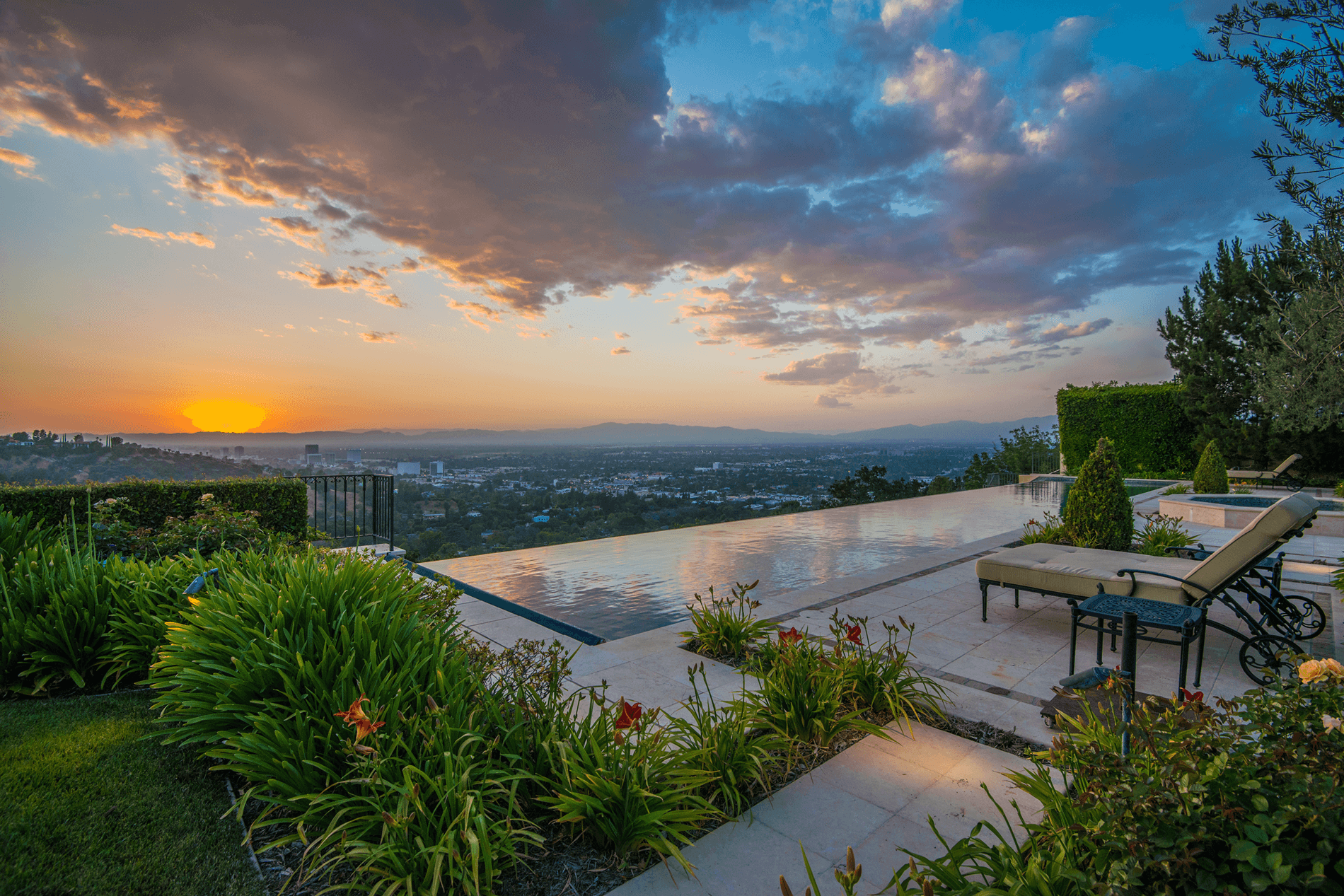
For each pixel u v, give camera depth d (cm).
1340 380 803
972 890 128
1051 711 261
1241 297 1470
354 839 161
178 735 228
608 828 176
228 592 279
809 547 782
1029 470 2327
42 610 297
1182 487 1296
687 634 395
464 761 178
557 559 709
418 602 315
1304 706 137
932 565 654
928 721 273
